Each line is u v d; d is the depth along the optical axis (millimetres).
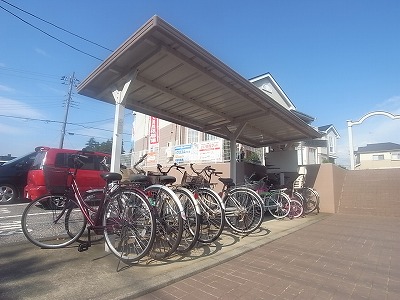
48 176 3811
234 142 7035
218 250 3773
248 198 4934
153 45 3357
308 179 8484
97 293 2396
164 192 3428
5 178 7969
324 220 6590
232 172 6961
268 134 8484
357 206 7836
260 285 2721
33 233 4160
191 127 6961
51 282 2615
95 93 4453
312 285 2742
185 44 3400
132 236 3264
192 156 10578
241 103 5695
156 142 17297
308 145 17625
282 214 6898
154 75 4297
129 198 3330
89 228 3523
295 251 3887
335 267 3258
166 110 6027
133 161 14516
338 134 25203
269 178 8766
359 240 4559
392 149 31000
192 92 5051
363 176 8789
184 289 2602
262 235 4758
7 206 7406
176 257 3434
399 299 2469
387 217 7008
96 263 3152
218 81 4395
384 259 3566
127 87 3830
